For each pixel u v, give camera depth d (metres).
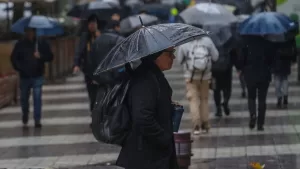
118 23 23.58
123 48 11.66
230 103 31.16
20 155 21.45
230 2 39.81
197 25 26.09
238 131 24.44
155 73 11.61
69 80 43.34
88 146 22.61
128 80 11.59
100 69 11.79
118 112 11.42
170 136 11.55
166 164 11.55
